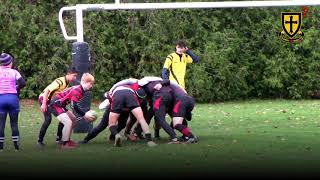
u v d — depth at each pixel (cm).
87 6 4572
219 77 7619
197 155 3322
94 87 7494
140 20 7600
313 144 3738
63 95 3747
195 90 7500
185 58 4334
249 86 8031
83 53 4431
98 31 7450
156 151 3494
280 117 5506
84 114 3803
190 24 7644
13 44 7450
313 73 7912
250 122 5116
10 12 7400
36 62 7550
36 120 5503
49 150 3606
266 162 3083
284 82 7981
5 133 4591
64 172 2850
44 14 7488
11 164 3094
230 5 4591
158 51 7519
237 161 3117
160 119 3847
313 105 6838
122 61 7681
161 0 7494
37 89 7562
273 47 7869
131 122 4016
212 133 4353
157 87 3834
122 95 3719
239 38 7806
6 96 3575
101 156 3331
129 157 3284
